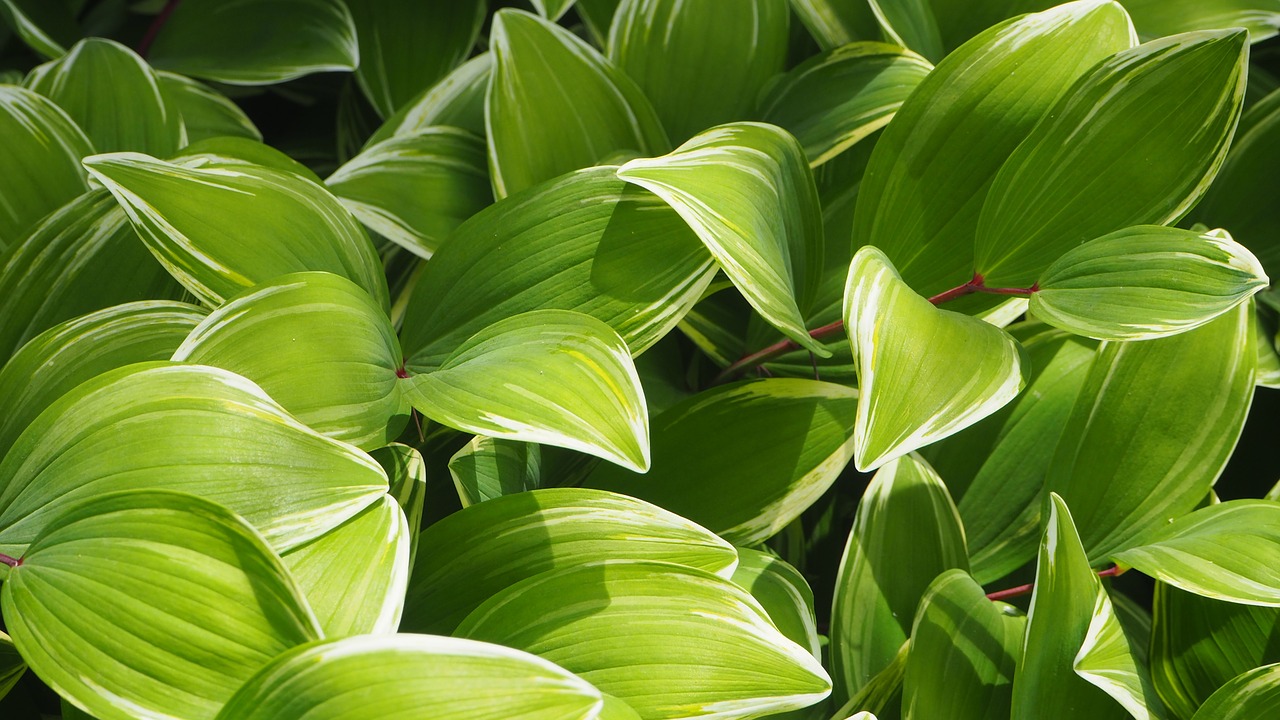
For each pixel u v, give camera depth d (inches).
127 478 51.1
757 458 56.7
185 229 54.4
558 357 53.1
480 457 55.6
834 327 58.0
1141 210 56.2
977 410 52.8
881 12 59.7
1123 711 54.7
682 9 61.2
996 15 61.7
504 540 54.1
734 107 60.9
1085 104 55.8
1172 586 56.5
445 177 59.6
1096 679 54.0
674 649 52.6
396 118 61.1
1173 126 55.7
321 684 49.6
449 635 53.6
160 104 60.9
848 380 59.1
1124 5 62.4
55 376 54.3
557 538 54.1
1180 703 56.0
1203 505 58.0
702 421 57.0
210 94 63.4
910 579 57.1
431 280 55.7
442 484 57.3
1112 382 57.3
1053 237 56.4
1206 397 57.0
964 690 55.4
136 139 60.5
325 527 51.1
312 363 53.0
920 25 60.7
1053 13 57.2
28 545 50.9
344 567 51.4
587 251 55.6
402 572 51.5
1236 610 56.2
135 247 56.8
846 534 61.3
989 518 58.7
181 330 55.1
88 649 50.1
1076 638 54.8
